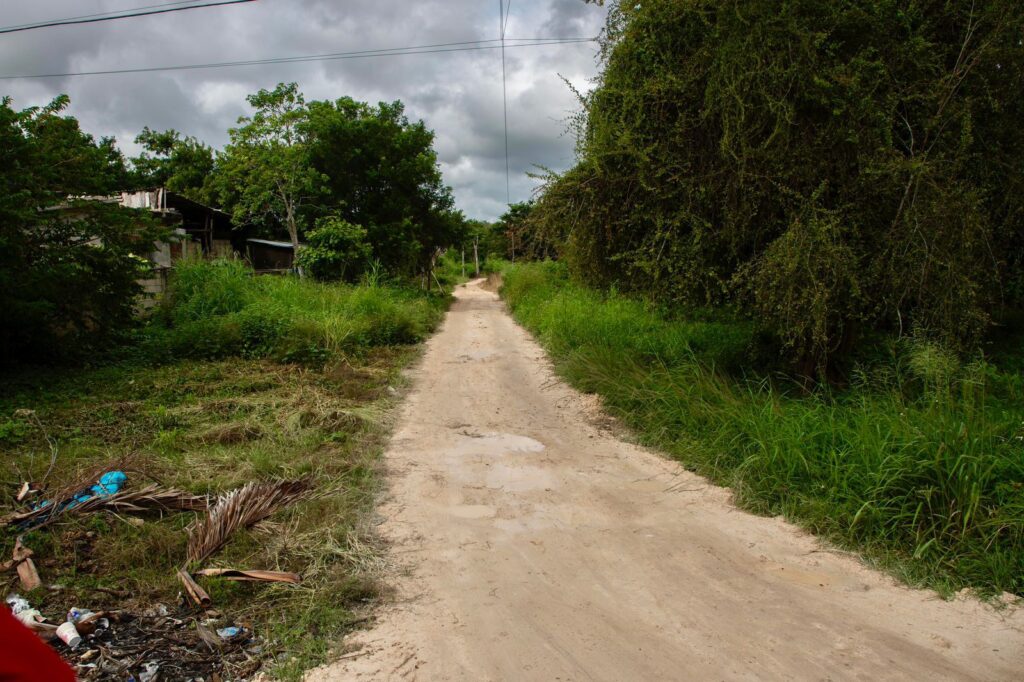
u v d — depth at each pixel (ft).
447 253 202.28
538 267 85.71
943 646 11.14
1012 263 30.17
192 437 22.13
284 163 69.31
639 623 11.85
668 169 25.98
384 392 31.53
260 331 39.68
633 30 26.20
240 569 13.25
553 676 10.27
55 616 11.73
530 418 27.50
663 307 29.53
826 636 11.43
